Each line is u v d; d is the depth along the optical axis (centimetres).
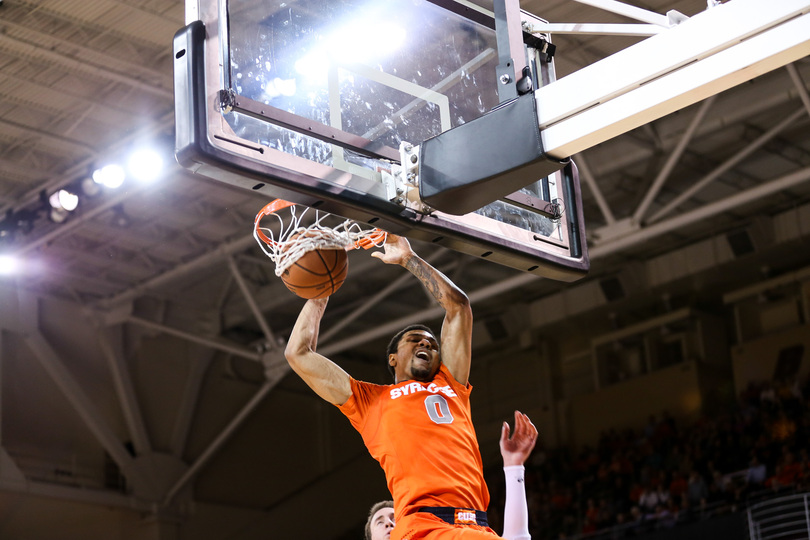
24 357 1778
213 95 371
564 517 1972
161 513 1853
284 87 396
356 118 415
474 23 484
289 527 2084
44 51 1239
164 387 1969
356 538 2180
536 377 2242
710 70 362
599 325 2173
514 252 440
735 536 1423
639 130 1527
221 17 385
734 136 1572
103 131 1419
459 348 421
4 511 1683
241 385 2114
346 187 396
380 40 443
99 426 1792
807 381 1839
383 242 444
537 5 1148
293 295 1925
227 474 2025
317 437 2216
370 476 2262
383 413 398
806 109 1316
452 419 397
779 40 350
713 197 1783
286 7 412
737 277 1980
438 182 406
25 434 1739
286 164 382
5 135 1405
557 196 470
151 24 1218
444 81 459
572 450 2141
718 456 1822
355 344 1798
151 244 1731
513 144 396
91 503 1750
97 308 1903
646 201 1498
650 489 1870
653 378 2041
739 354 1986
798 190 1789
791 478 1627
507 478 383
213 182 1514
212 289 1972
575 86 390
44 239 1594
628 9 525
